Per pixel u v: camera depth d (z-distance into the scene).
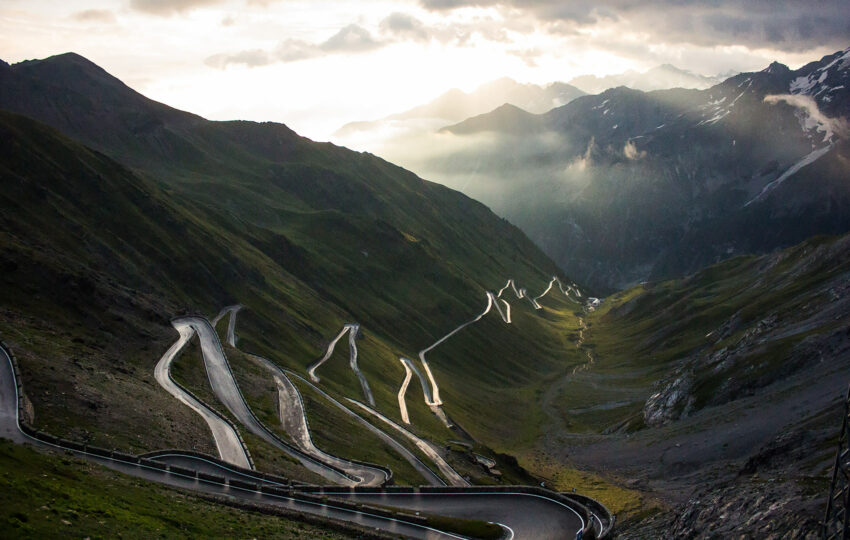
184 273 186.38
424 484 100.62
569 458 153.38
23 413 70.12
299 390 134.75
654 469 122.12
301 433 110.81
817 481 54.72
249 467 79.50
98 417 78.88
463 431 176.25
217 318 176.25
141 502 49.44
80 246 160.12
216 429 94.81
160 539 41.75
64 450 64.88
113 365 103.25
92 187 191.75
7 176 164.75
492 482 110.69
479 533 60.50
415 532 61.00
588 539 59.00
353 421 132.88
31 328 103.19
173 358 123.69
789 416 113.44
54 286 122.31
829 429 90.56
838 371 121.69
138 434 78.81
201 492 61.50
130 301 138.25
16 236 137.88
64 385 82.81
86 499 44.56
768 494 54.94
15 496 40.09
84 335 115.19
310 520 58.94
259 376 135.00
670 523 66.56
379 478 90.88
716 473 105.44
